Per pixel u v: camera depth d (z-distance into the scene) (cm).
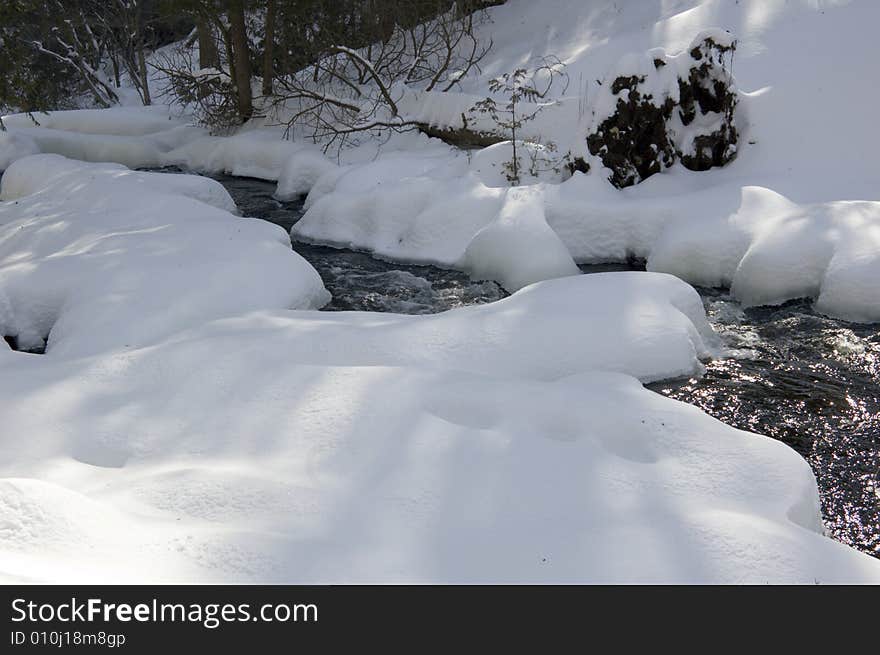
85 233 834
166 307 626
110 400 449
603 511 328
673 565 286
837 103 926
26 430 418
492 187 957
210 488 335
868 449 473
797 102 944
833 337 627
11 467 382
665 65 902
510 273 788
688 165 922
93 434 412
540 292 626
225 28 1446
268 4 1394
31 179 1224
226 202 1100
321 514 324
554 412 410
